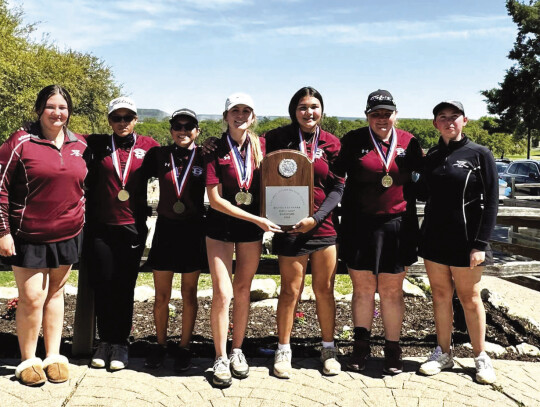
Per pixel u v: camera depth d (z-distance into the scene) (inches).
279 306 135.8
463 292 134.3
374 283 139.0
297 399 120.6
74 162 127.5
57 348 133.8
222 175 130.8
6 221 120.5
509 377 134.6
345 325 181.3
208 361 142.7
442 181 131.0
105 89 1574.8
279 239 132.9
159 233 135.2
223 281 130.2
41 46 1411.2
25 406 114.6
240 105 128.8
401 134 137.5
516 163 684.1
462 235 130.3
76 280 255.6
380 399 121.3
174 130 134.0
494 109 1569.9
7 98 1120.8
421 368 135.3
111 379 129.8
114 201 134.3
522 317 191.9
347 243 138.8
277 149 139.9
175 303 207.0
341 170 136.1
